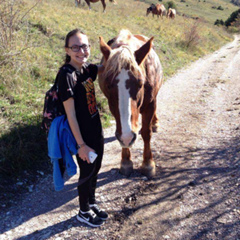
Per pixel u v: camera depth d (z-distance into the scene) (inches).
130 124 82.9
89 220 91.7
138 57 91.9
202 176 118.6
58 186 82.1
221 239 82.4
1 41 199.6
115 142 157.9
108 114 189.3
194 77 319.9
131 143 84.0
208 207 97.8
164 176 121.0
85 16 421.7
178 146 149.7
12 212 99.2
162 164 131.4
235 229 85.5
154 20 612.7
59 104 79.1
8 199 105.0
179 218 93.4
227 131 163.6
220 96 241.9
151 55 111.5
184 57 418.6
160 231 87.9
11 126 141.9
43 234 88.8
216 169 123.1
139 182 116.7
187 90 267.0
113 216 96.3
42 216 97.7
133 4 883.4
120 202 103.7
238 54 486.6
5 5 209.5
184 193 107.4
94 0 534.9
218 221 90.0
